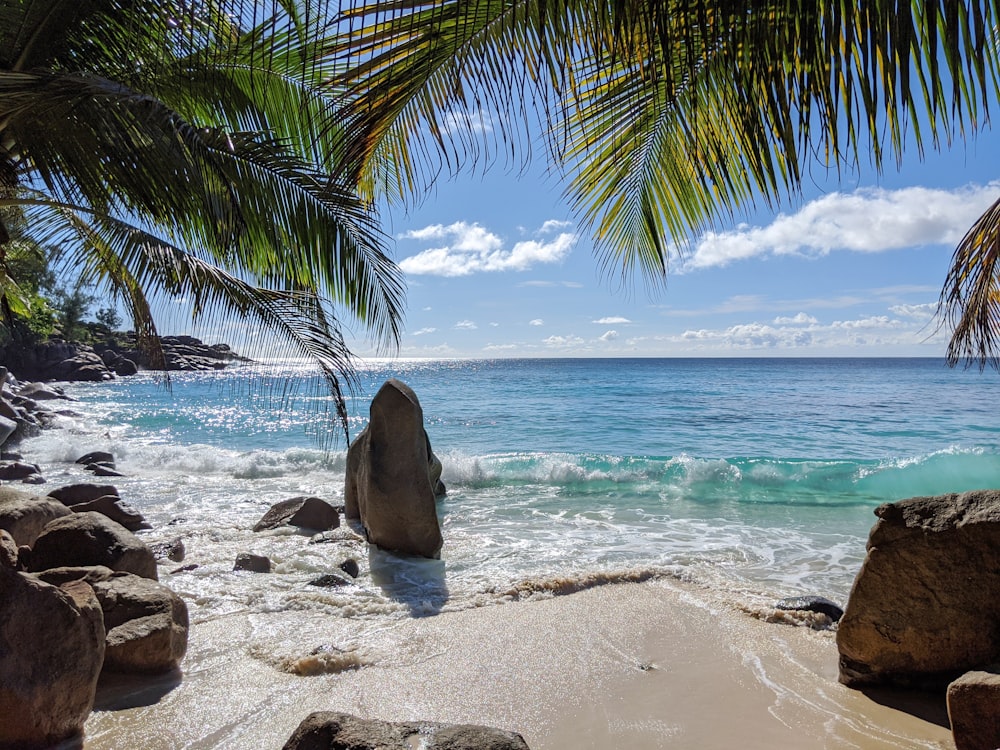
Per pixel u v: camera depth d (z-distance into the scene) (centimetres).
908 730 327
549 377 6631
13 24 431
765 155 192
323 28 207
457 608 519
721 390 4150
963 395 3381
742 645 443
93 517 500
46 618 299
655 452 1695
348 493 881
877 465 1256
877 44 166
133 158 414
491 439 1983
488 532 825
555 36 206
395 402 704
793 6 173
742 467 1255
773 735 325
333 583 577
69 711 304
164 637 389
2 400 2012
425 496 692
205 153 438
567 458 1367
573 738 324
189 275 479
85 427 2328
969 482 1140
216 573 600
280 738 319
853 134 179
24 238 605
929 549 361
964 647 354
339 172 260
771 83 183
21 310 1040
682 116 268
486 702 361
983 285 359
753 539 788
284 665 404
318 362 524
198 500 1023
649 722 339
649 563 669
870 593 374
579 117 271
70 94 396
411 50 214
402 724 249
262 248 512
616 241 337
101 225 502
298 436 2105
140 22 416
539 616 498
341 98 239
